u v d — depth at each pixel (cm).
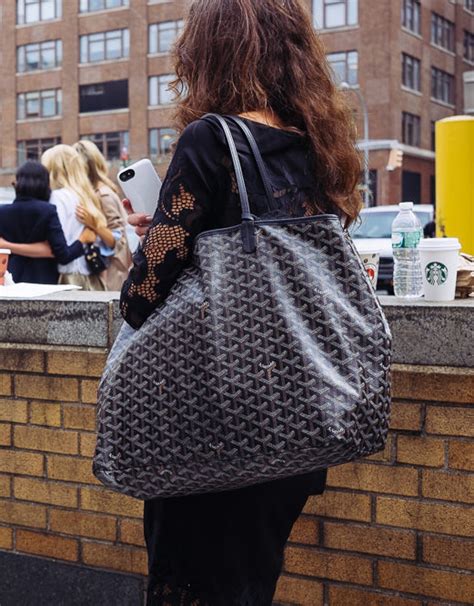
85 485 299
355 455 171
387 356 174
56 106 5753
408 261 278
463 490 243
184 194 177
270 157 184
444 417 244
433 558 248
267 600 201
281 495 194
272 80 189
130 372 176
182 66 196
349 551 261
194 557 191
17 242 452
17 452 310
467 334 232
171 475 173
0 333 301
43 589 309
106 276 482
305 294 172
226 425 168
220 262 173
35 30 5775
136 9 5397
